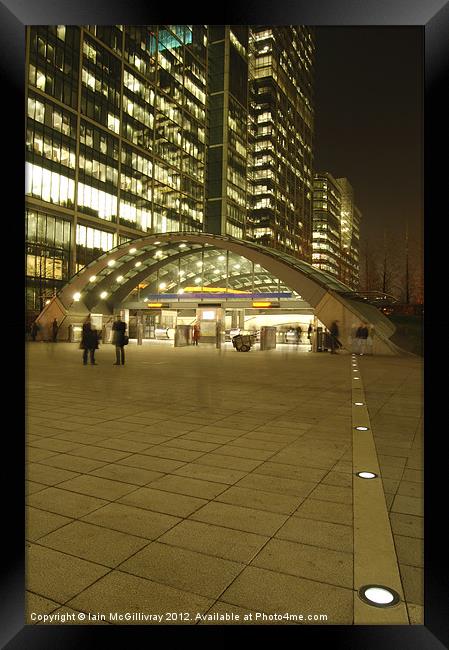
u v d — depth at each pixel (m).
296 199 122.12
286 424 7.68
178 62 79.50
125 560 3.14
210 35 92.62
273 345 32.03
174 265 48.56
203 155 86.94
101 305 45.91
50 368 16.80
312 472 5.14
